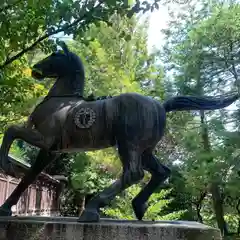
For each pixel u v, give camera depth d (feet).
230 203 37.58
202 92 34.14
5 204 11.32
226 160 31.19
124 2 11.66
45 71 11.57
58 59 11.53
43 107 11.04
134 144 10.27
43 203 51.90
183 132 35.14
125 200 26.86
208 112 34.76
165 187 39.78
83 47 34.53
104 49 35.12
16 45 12.09
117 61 35.14
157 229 8.86
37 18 11.71
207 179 32.48
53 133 10.66
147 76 38.14
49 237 8.99
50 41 11.78
